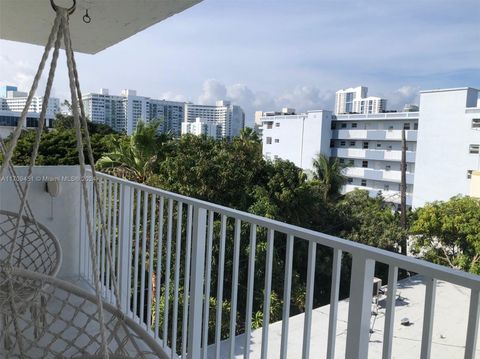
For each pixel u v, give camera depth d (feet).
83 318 7.60
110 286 9.68
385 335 3.67
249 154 46.68
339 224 53.72
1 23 8.66
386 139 109.50
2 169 3.26
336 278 4.16
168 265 7.40
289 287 4.74
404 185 57.47
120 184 9.05
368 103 165.27
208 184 43.68
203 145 45.93
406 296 22.08
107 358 3.91
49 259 7.54
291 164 48.42
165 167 45.14
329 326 4.23
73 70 3.62
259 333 19.27
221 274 5.98
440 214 49.42
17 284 5.26
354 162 116.16
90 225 3.88
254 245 5.32
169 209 7.29
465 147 91.35
